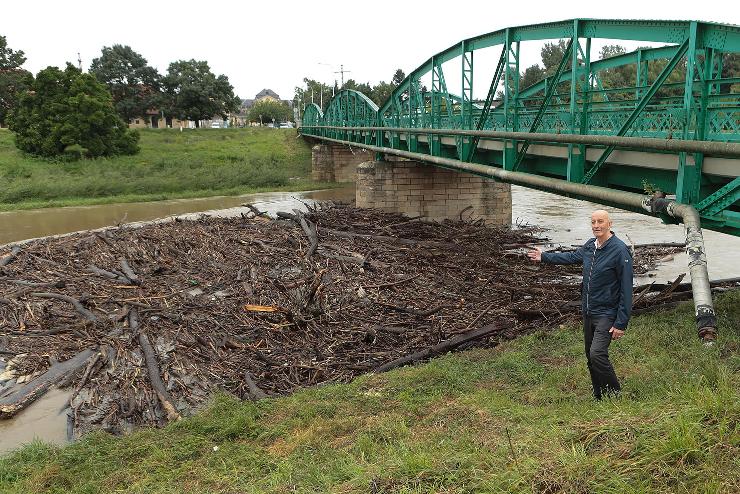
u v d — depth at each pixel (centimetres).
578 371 718
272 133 6775
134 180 4084
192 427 737
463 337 1030
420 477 418
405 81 2628
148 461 650
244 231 2141
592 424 455
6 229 2766
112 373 1045
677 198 929
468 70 1923
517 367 793
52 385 1033
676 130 939
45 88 4791
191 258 1789
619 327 569
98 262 1761
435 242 1977
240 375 991
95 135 4828
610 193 1075
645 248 1962
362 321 1190
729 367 645
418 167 2761
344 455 554
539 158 1636
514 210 3109
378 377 834
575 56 1246
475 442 493
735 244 2019
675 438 388
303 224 2128
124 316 1291
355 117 3853
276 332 1155
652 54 1684
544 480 378
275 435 675
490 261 1709
